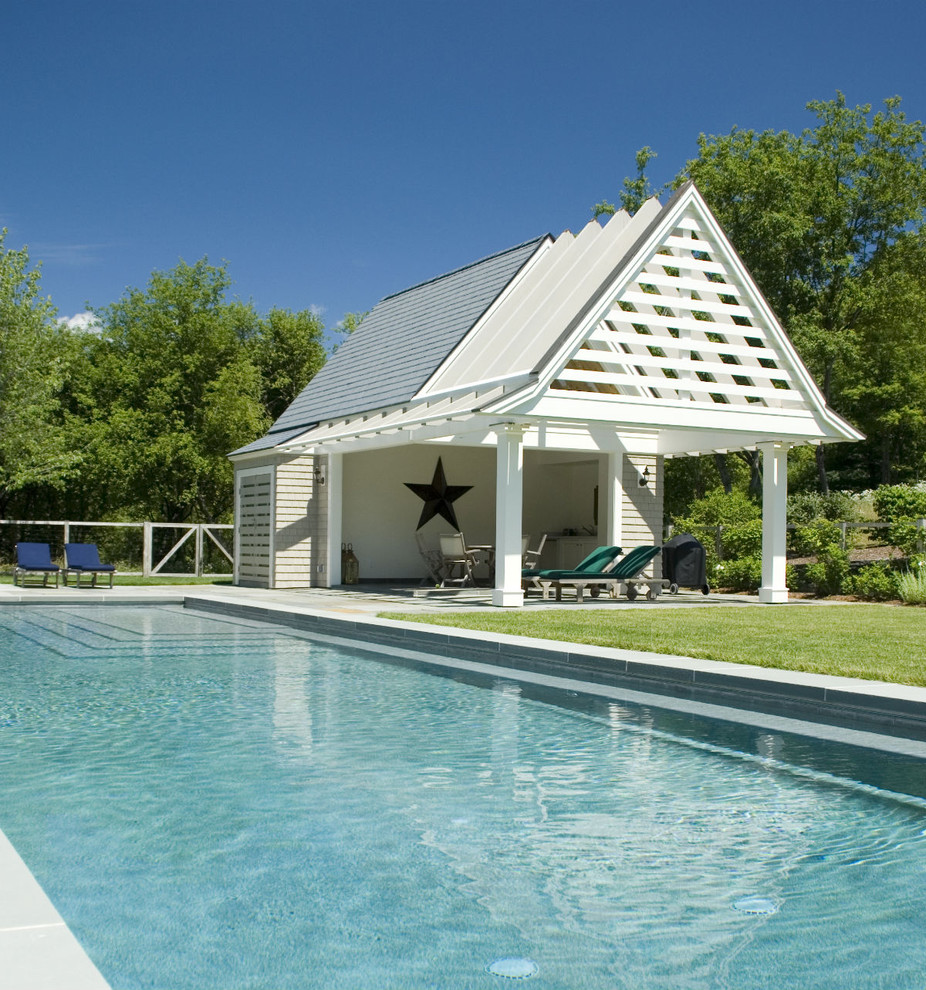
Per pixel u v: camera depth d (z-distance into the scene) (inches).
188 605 783.1
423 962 134.6
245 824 199.3
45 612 722.8
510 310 876.6
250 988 125.8
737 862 179.9
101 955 135.7
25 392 1251.2
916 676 329.1
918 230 1609.3
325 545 912.9
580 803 217.9
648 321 697.6
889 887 167.3
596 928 148.2
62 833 192.1
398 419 760.3
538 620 557.9
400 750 269.6
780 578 761.0
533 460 1077.1
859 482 2070.6
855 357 1483.8
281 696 357.7
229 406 1593.3
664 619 573.3
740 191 1510.8
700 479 1823.3
